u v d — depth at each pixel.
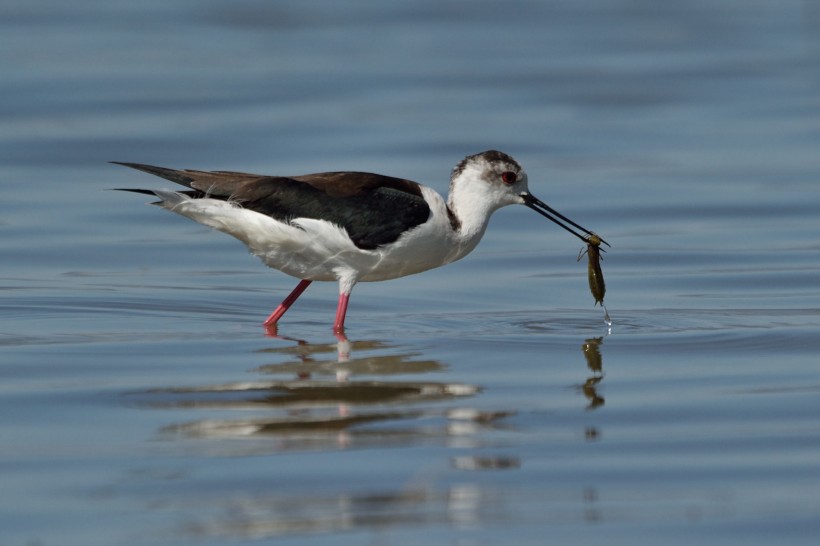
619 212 21.08
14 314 14.58
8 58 31.41
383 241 13.59
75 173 22.91
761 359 12.74
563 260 18.27
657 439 10.16
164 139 25.08
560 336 13.82
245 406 10.95
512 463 9.60
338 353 12.93
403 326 14.34
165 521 8.51
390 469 9.43
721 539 8.34
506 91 29.83
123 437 10.09
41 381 11.71
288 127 26.22
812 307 15.35
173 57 32.41
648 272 17.50
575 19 38.59
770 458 9.72
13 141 24.81
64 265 17.44
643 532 8.43
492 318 14.83
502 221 20.83
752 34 36.22
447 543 8.25
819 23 37.59
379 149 24.66
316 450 9.83
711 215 20.78
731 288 16.48
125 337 13.56
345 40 35.19
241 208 13.34
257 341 13.49
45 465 9.45
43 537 8.26
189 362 12.48
